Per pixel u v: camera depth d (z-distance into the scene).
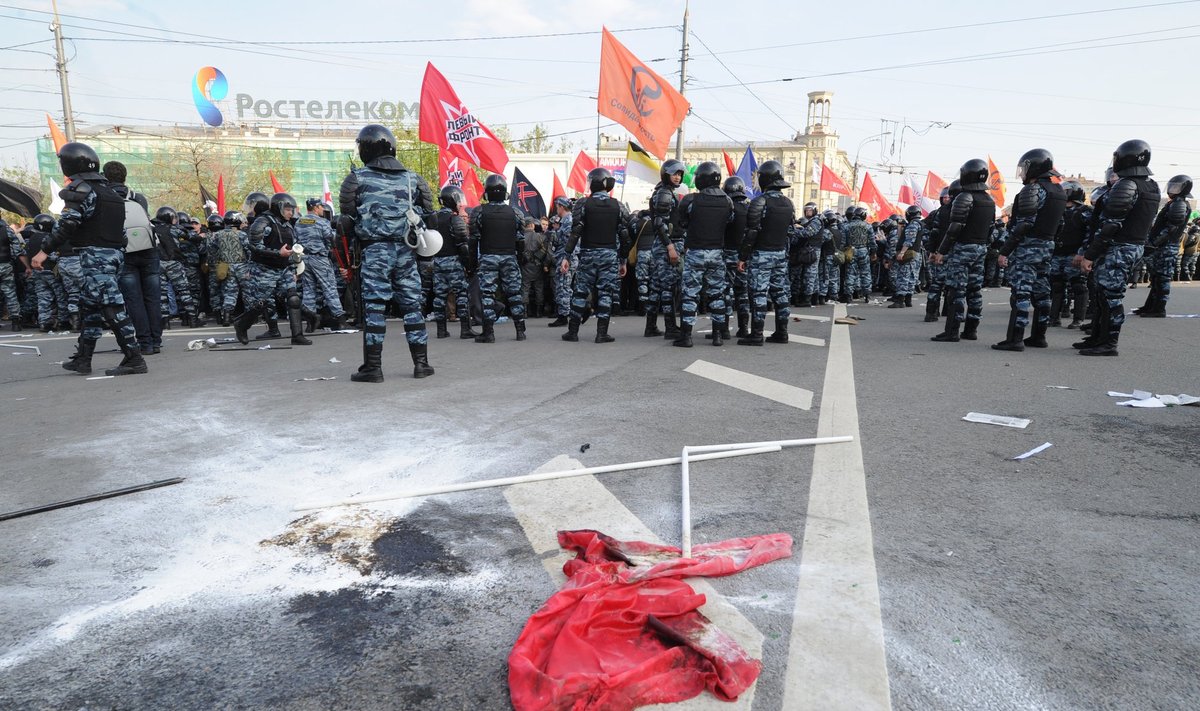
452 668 1.87
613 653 1.86
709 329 10.38
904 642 1.96
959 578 2.35
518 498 3.10
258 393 5.47
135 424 4.50
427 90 11.12
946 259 8.48
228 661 1.91
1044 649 1.93
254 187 50.12
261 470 3.50
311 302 10.45
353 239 6.09
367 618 2.12
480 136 11.48
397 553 2.57
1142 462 3.60
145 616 2.14
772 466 3.56
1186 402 4.84
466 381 5.89
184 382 6.07
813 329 10.09
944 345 8.16
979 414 4.59
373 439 4.06
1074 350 7.65
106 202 6.37
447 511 2.96
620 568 2.27
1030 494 3.14
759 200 7.71
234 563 2.49
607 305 8.52
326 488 3.24
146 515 2.92
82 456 3.78
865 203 22.66
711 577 2.32
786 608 2.14
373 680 1.82
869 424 4.39
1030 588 2.28
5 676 1.84
